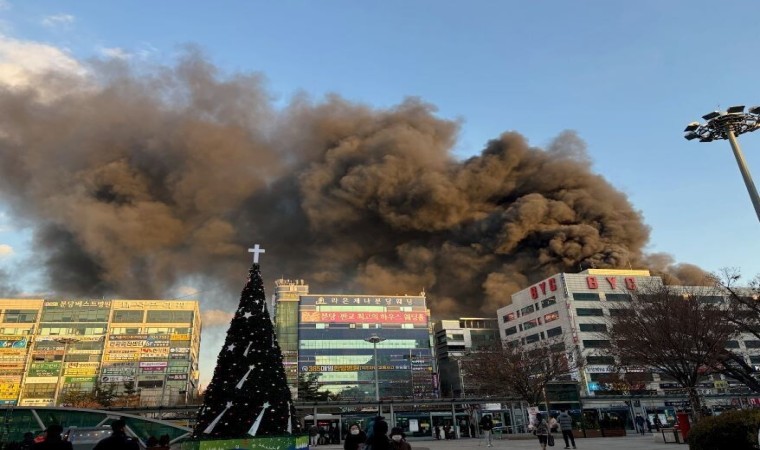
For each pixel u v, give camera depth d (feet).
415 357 366.02
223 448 47.80
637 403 213.46
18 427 95.76
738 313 98.73
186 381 312.71
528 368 177.99
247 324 55.16
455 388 375.25
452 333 406.41
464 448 97.30
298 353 354.54
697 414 101.14
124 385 282.56
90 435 68.85
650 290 135.85
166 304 336.90
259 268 60.39
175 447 95.91
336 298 376.27
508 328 367.86
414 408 206.28
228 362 52.90
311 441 141.79
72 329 317.83
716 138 75.46
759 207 66.85
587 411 157.07
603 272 327.06
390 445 28.37
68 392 285.23
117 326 323.78
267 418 50.67
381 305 379.55
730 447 40.24
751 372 93.20
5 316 316.40
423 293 409.08
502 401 172.86
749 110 71.87
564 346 256.93
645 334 112.06
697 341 101.81
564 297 315.58
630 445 85.51
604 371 279.90
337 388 346.95
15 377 296.10
